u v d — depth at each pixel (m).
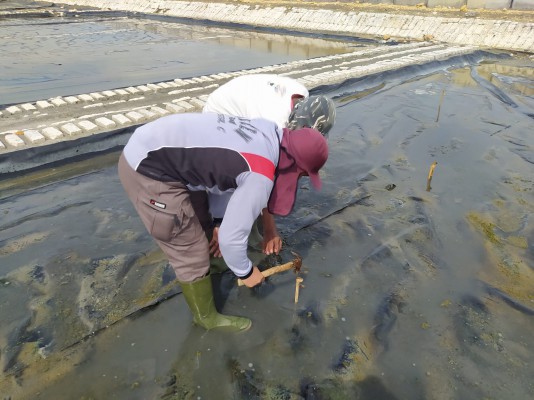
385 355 2.24
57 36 12.99
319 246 3.09
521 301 2.56
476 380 2.09
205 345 2.28
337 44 13.17
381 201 3.69
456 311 2.50
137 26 15.93
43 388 2.02
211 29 15.84
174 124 1.80
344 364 2.19
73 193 3.85
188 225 1.91
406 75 8.41
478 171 4.23
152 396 2.01
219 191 1.88
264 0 18.39
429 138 5.09
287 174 1.84
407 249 3.04
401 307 2.54
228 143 1.73
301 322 2.45
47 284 2.68
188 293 2.16
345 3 16.30
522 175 4.14
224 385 2.08
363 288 2.69
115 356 2.21
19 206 3.62
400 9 14.67
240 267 1.87
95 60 9.83
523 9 12.82
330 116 2.47
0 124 4.93
